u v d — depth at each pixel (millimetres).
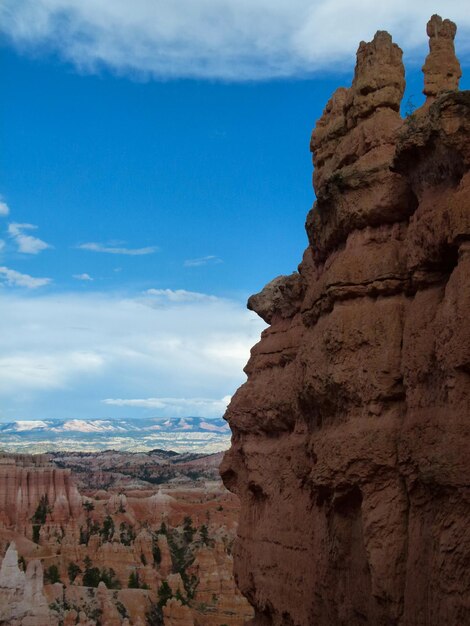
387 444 15242
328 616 17141
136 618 71500
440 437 13594
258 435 23734
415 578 14281
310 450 17859
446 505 13562
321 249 18750
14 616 52906
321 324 17422
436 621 13500
